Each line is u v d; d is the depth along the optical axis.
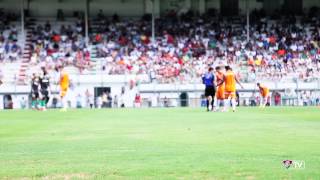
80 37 152.12
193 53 147.75
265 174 22.16
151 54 146.25
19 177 22.41
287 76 135.38
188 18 162.25
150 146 33.84
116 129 48.72
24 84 128.25
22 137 41.75
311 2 171.75
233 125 52.38
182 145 34.34
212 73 87.50
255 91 130.12
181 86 129.38
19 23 156.75
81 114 79.31
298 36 156.38
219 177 21.69
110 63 140.12
